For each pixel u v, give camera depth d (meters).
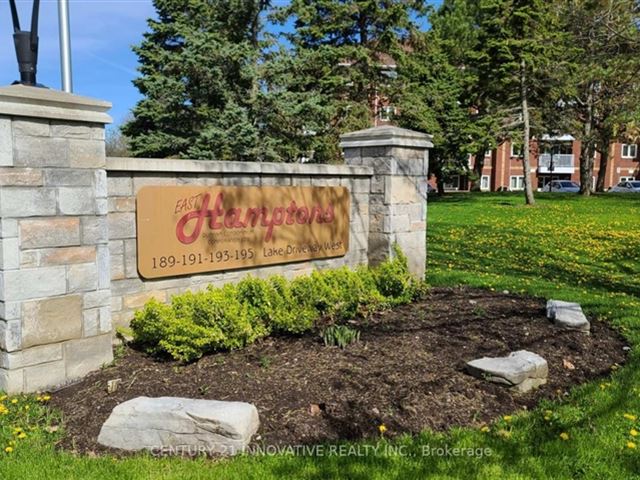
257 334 4.32
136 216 4.32
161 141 13.45
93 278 3.81
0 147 3.28
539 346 4.55
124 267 4.29
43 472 2.61
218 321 4.09
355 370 3.83
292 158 13.95
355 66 17.28
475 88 21.06
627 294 6.77
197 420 2.84
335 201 6.05
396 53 17.33
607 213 15.74
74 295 3.71
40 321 3.55
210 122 13.01
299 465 2.69
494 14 18.03
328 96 15.91
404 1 17.30
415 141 6.50
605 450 2.89
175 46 14.84
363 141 6.43
